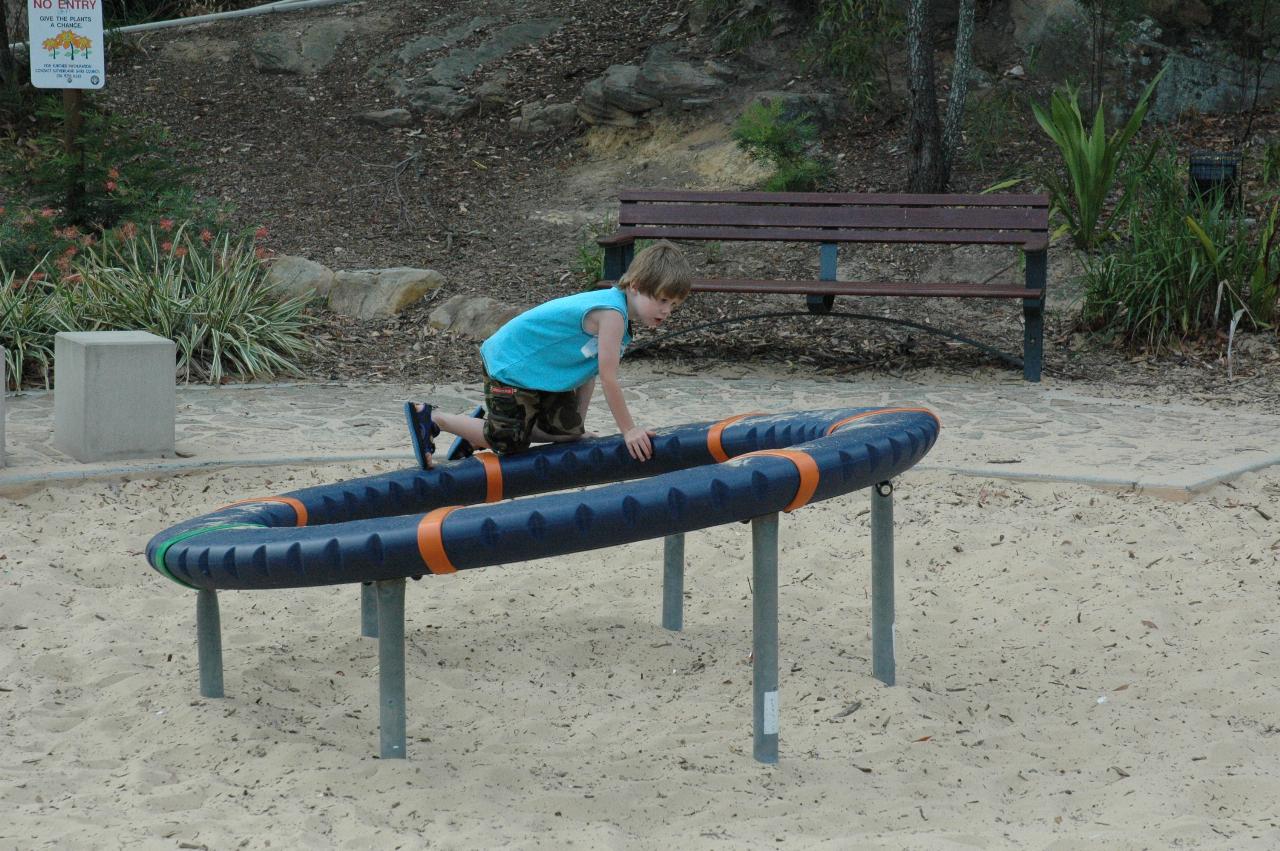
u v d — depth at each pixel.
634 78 17.42
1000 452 9.14
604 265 12.67
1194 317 12.58
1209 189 13.73
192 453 8.91
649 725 5.39
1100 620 6.53
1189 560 7.25
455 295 13.88
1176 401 10.91
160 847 4.15
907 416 5.53
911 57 14.91
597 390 11.23
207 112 18.61
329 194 16.58
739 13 18.11
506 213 16.11
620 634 6.40
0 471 8.22
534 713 5.53
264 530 5.01
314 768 4.83
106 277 12.38
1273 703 5.52
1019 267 14.00
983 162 16.08
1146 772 4.94
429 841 4.29
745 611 6.77
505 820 4.49
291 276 13.84
